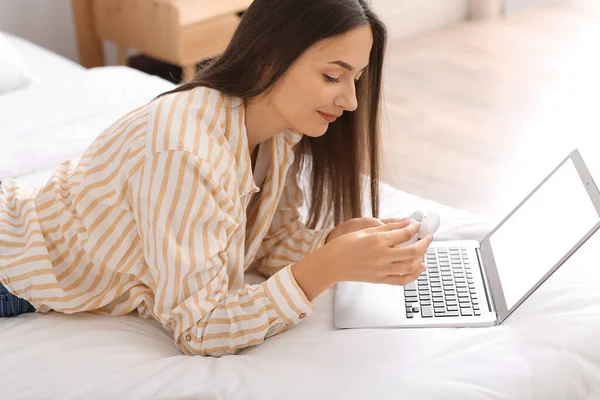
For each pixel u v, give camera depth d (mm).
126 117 1396
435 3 3969
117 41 3188
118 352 1314
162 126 1270
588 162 2789
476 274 1500
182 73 3119
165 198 1259
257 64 1285
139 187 1274
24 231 1432
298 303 1313
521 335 1331
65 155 1877
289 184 1598
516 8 4199
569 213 1407
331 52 1256
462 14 4094
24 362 1287
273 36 1261
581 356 1298
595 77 3473
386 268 1292
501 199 2590
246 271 1606
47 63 2486
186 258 1269
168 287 1295
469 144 2945
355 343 1327
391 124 3100
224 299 1326
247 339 1318
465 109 3221
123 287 1388
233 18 3062
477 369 1261
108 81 2225
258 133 1391
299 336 1363
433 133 3029
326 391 1227
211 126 1305
